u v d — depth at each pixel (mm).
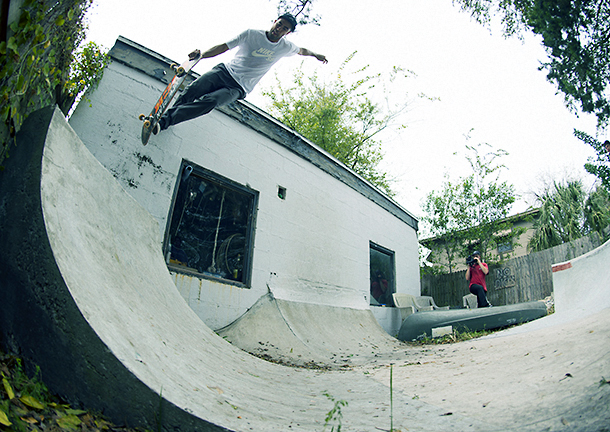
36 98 2016
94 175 2129
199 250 4250
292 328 4484
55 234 1404
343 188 6684
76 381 1224
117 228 2322
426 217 10875
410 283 8141
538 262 7395
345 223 6492
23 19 1372
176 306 2631
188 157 4270
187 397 1384
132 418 1201
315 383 2504
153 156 3947
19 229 1391
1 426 864
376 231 7355
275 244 5059
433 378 2365
